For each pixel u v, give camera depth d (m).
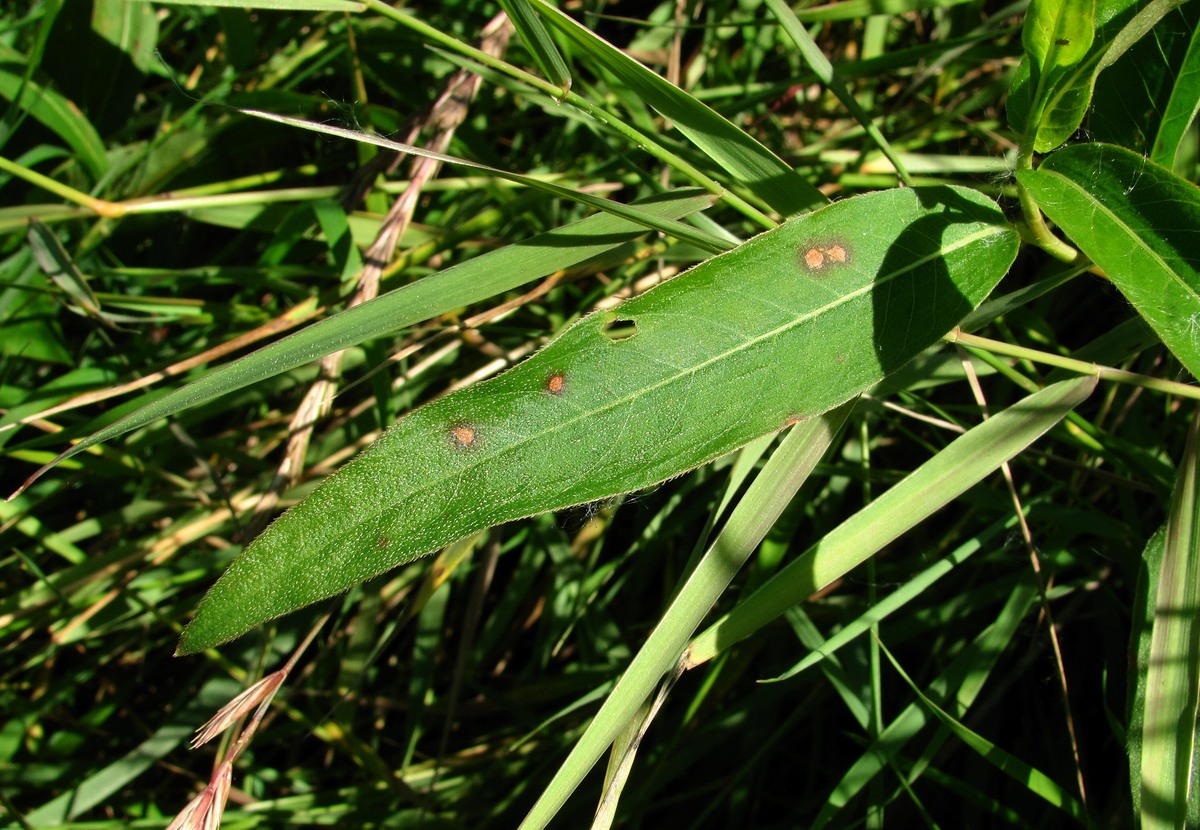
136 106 0.28
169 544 0.25
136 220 0.27
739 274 0.16
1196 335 0.15
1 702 0.26
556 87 0.18
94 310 0.24
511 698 0.25
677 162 0.19
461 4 0.28
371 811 0.24
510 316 0.27
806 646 0.22
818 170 0.27
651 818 0.25
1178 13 0.17
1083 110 0.16
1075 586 0.22
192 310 0.25
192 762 0.26
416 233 0.26
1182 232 0.16
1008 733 0.24
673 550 0.26
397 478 0.16
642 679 0.17
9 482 0.26
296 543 0.15
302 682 0.25
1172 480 0.21
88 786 0.24
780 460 0.18
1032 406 0.18
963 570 0.24
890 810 0.23
